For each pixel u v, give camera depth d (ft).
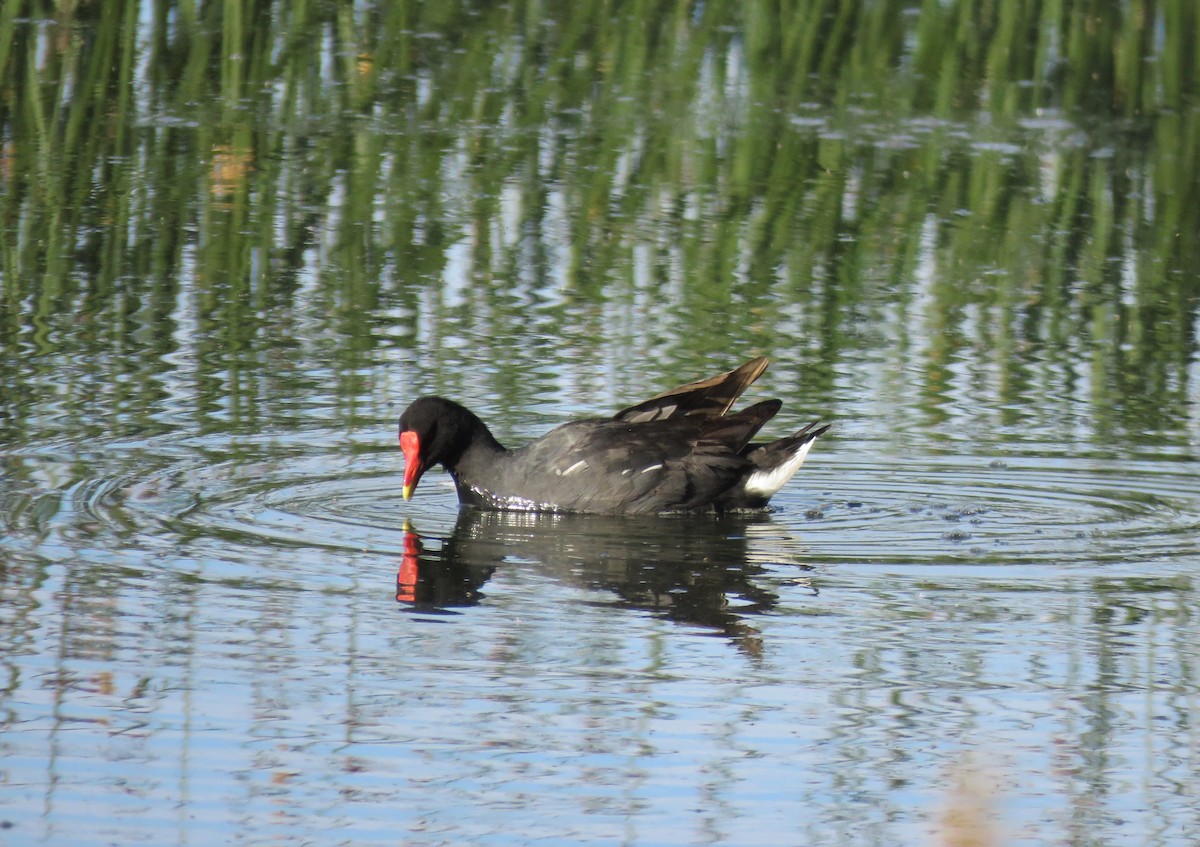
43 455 45.01
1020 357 56.80
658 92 88.33
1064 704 31.50
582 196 73.15
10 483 42.70
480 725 30.07
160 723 29.78
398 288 62.03
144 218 68.23
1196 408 51.88
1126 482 45.50
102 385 51.11
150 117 81.25
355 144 78.89
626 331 58.08
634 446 43.75
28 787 27.43
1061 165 79.30
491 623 34.96
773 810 27.37
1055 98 89.51
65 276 61.82
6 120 79.71
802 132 82.79
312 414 49.62
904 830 26.71
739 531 42.06
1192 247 69.92
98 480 43.29
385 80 87.86
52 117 80.43
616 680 32.14
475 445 44.42
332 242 66.69
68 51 88.28
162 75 86.94
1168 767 29.19
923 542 40.91
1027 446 48.14
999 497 44.21
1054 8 90.84
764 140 81.25
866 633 34.81
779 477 43.55
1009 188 75.92
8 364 52.54
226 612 34.96
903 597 36.99
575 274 64.18
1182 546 40.55
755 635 34.60
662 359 55.06
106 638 33.32
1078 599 36.91
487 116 83.56
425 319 58.90
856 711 31.04
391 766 28.53
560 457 43.83
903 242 69.31
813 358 55.93
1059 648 34.04
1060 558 39.73
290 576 37.47
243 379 52.44
